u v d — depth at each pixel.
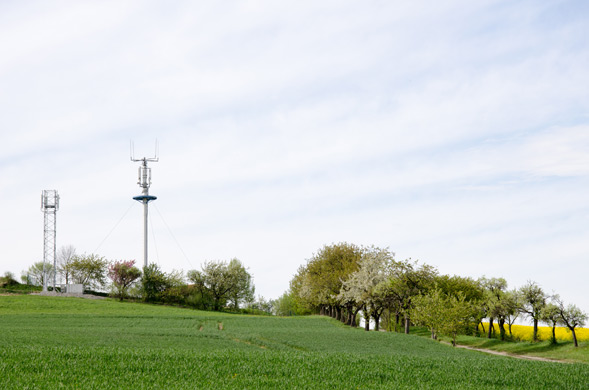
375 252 80.62
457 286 84.69
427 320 66.19
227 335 46.66
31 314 64.19
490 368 26.34
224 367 23.02
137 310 81.62
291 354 27.95
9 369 19.95
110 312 76.50
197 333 46.56
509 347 72.88
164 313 79.25
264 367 23.36
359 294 74.44
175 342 38.88
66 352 24.25
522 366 27.22
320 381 21.45
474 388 21.52
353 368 24.28
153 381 19.78
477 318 85.25
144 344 36.06
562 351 66.50
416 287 73.38
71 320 58.66
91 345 33.25
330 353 29.72
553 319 72.25
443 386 21.67
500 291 85.69
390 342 50.12
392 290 73.12
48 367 20.86
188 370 21.95
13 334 37.06
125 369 21.53
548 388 22.36
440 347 50.50
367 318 77.81
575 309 70.44
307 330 57.12
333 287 85.31
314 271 93.81
